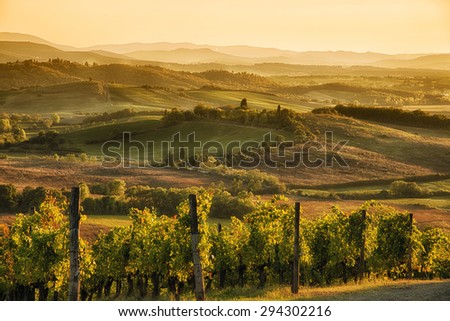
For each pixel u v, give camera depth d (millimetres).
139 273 56188
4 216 112625
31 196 119562
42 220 52344
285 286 53844
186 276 46844
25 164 176250
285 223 56594
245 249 56906
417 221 117438
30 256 47688
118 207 116062
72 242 32188
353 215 59281
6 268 51719
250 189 147500
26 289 52156
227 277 60031
